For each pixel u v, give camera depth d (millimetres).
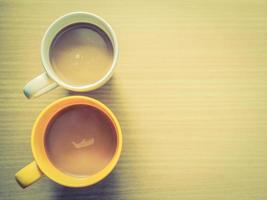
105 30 292
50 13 325
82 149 298
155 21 326
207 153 317
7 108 317
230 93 323
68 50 299
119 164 314
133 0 327
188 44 325
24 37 323
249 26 328
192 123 319
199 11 328
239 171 316
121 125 317
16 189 310
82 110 304
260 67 326
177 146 317
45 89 280
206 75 323
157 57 323
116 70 320
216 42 326
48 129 300
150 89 320
